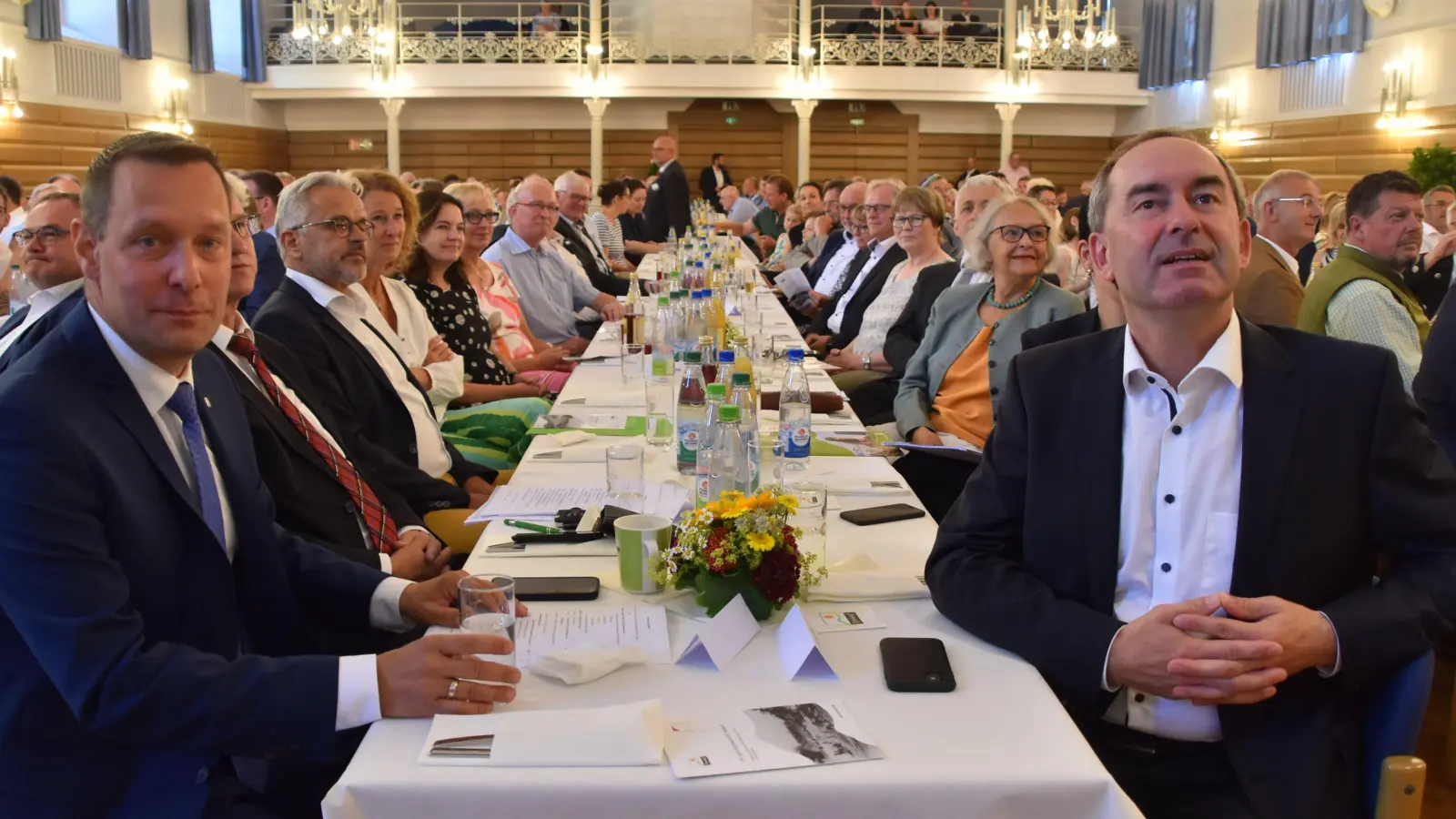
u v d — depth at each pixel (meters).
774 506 1.53
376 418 2.79
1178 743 1.47
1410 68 11.71
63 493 1.26
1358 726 1.41
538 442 2.59
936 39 16.88
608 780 1.12
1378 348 1.45
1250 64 14.42
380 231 3.28
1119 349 1.53
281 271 4.34
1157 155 1.44
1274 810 1.36
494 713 1.25
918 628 1.53
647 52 16.42
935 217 4.64
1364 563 1.45
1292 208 4.09
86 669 1.24
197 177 1.41
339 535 2.12
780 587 1.51
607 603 1.59
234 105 15.91
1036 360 1.59
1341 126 12.79
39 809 1.31
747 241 11.44
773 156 17.67
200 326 1.43
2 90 11.12
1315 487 1.41
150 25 13.55
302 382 2.44
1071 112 17.45
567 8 17.56
